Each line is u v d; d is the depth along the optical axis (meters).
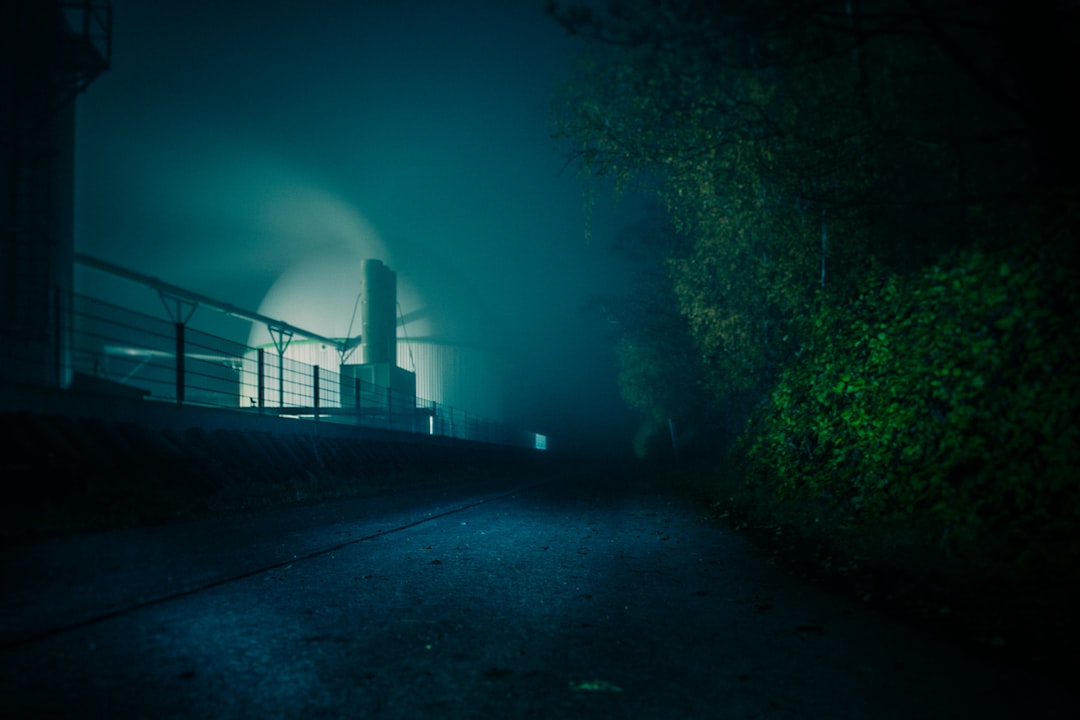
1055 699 3.28
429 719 3.03
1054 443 5.94
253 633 4.34
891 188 10.39
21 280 13.31
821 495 9.74
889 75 9.14
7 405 9.77
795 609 5.17
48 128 13.84
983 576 5.51
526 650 4.10
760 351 15.80
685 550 8.26
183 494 11.45
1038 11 6.84
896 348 8.95
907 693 3.38
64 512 8.63
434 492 20.47
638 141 10.34
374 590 5.75
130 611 4.75
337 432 23.02
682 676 3.65
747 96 9.75
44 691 3.22
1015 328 6.88
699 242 14.93
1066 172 7.14
